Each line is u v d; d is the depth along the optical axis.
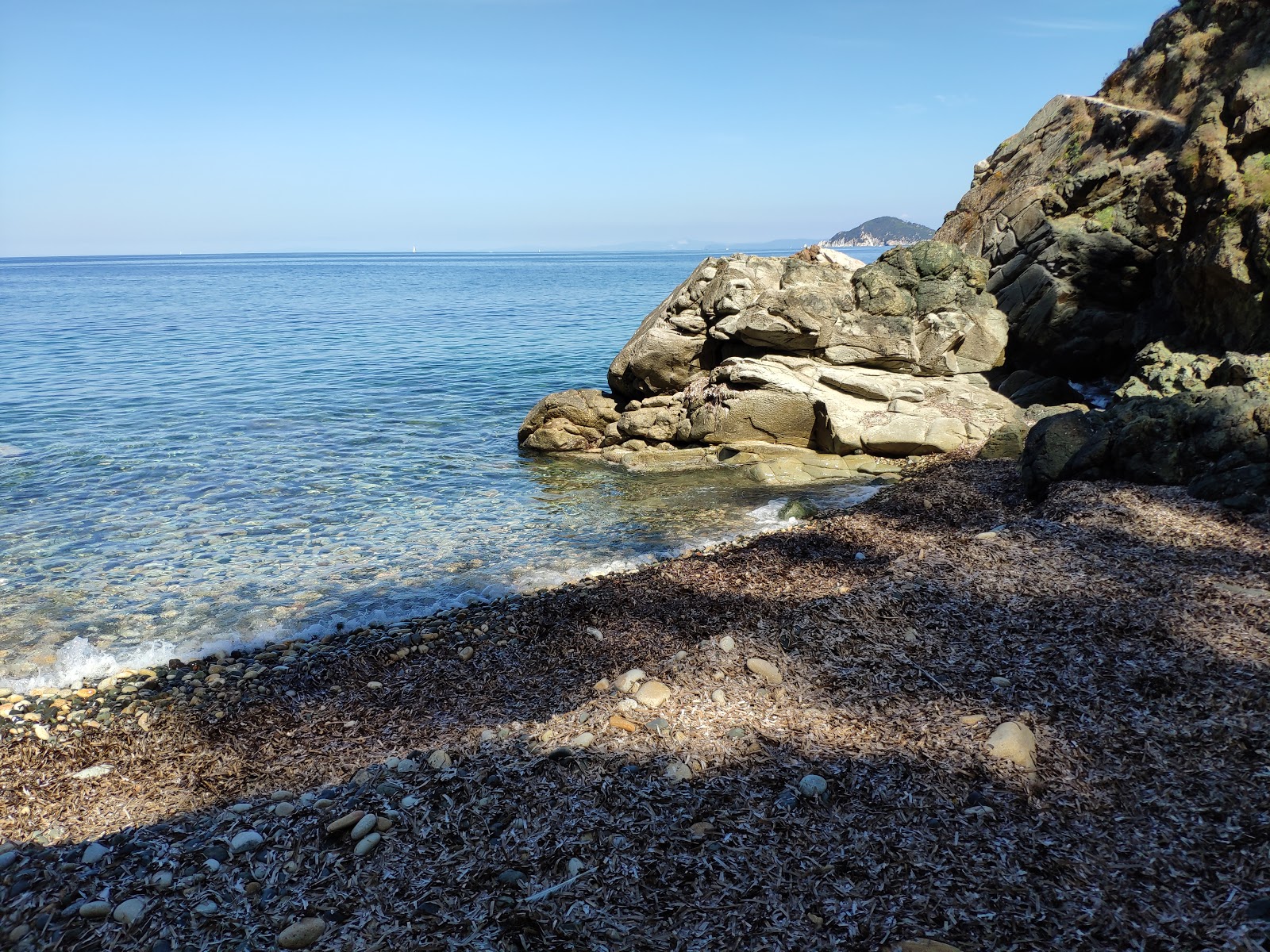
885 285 23.33
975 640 8.28
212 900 5.16
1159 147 26.56
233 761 7.58
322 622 12.23
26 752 8.15
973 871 5.02
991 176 36.19
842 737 6.61
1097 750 6.25
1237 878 4.77
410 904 5.02
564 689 8.69
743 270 24.05
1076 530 11.51
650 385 25.16
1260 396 13.96
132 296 103.38
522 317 69.56
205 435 24.98
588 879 5.14
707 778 6.14
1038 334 25.66
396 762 6.79
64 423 26.44
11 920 5.13
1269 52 23.75
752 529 16.48
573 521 17.14
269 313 74.88
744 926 4.69
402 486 19.94
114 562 14.66
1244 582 9.39
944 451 20.84
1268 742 6.11
